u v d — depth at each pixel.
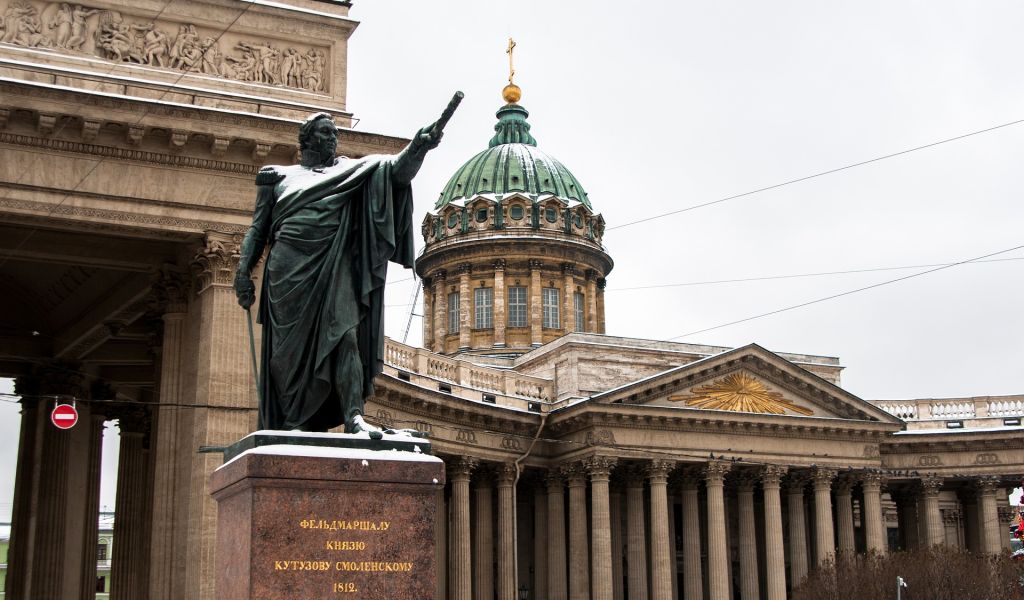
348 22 34.62
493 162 91.69
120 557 43.25
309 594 9.47
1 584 87.62
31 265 39.09
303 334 10.70
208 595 29.38
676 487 69.81
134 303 37.53
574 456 62.16
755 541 66.81
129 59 32.53
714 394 65.12
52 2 32.09
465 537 57.97
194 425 31.06
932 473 71.50
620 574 65.69
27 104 30.09
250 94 33.38
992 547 70.06
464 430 59.41
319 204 10.91
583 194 93.19
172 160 31.83
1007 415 72.94
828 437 67.31
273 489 9.59
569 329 85.50
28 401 42.28
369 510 9.78
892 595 53.47
